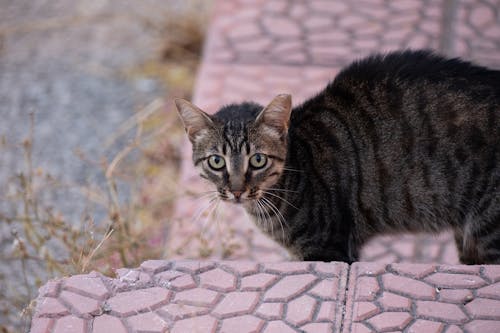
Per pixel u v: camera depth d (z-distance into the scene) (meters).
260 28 8.15
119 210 6.09
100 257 5.59
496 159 4.71
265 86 7.43
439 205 4.92
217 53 7.89
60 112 8.52
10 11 10.12
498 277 3.55
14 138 8.16
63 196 7.32
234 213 6.38
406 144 4.86
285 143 4.93
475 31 7.62
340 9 8.26
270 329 3.40
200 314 3.49
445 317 3.38
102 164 6.60
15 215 6.51
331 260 4.99
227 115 5.11
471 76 4.87
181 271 3.73
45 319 3.51
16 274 6.39
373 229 5.08
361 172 4.92
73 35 9.77
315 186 4.93
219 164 5.02
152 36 9.65
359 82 5.04
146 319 3.49
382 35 7.80
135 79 8.99
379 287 3.55
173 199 6.99
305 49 7.81
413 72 4.93
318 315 3.44
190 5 9.92
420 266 3.66
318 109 5.11
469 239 4.98
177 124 8.13
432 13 7.99
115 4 10.16
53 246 6.52
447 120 4.78
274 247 5.97
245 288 3.62
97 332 3.43
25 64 9.27
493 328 3.29
